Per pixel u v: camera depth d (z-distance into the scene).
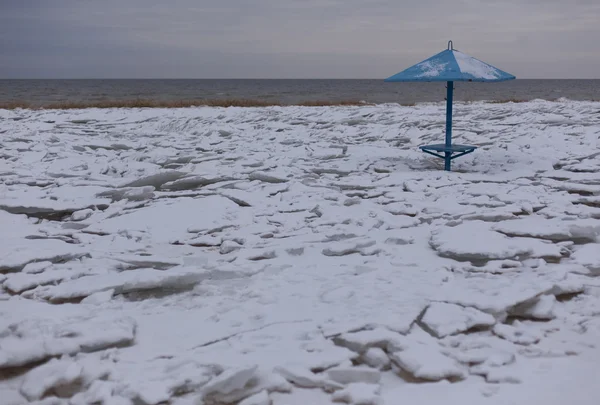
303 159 11.70
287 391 3.40
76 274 5.35
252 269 5.37
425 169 10.66
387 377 3.57
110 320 4.20
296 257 5.86
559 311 4.48
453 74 8.87
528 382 3.45
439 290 4.73
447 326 4.05
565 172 9.98
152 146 13.70
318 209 7.64
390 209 7.61
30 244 6.27
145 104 27.56
